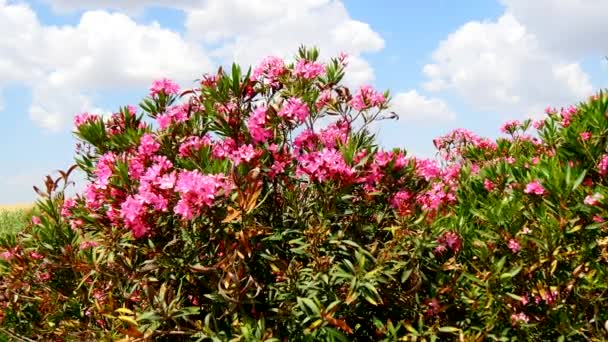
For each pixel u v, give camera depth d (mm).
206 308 3541
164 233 3457
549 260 3463
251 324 3178
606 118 3752
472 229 3977
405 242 3469
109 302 3744
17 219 10281
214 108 3807
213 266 3148
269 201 3680
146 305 3457
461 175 5102
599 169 3707
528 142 6035
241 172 3395
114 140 4082
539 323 3588
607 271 3412
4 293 4789
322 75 4152
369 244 3650
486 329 3492
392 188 3734
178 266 3381
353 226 3668
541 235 3506
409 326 3371
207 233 3418
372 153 3689
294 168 3676
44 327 4504
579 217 3480
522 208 3781
